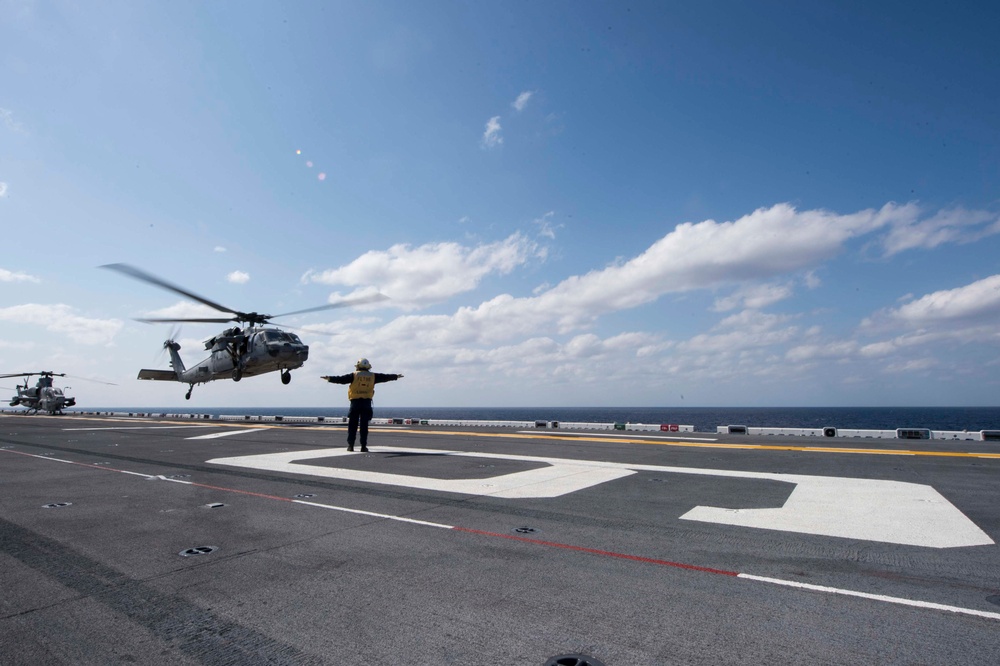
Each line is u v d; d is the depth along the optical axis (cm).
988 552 470
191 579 424
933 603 362
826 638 314
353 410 1318
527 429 2292
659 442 1567
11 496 766
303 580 420
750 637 317
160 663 296
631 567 442
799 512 627
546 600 376
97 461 1172
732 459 1138
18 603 381
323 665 291
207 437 1839
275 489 805
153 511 661
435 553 484
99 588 407
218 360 3048
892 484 805
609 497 725
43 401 5500
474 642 315
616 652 301
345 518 618
